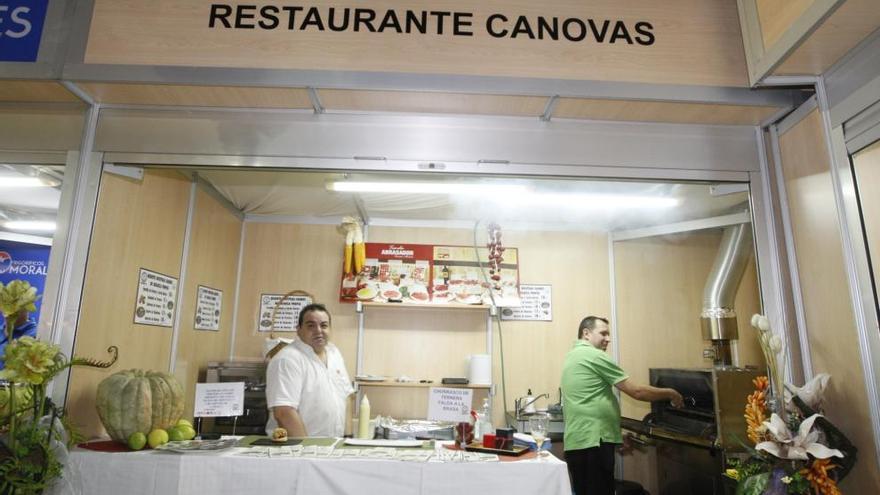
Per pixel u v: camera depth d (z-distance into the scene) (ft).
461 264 12.11
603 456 9.32
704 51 6.47
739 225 10.23
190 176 9.34
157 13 6.28
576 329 12.16
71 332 6.23
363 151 6.77
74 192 6.54
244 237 12.09
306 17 6.32
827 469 5.18
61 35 6.21
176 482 5.49
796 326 6.35
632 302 12.27
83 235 6.46
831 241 5.77
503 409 11.68
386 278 11.90
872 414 5.17
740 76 6.42
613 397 9.70
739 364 10.57
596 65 6.34
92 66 6.11
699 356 12.01
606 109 6.61
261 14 6.31
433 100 6.46
